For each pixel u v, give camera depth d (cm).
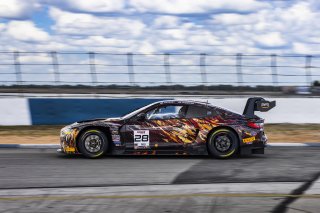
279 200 688
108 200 686
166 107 1095
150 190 754
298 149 1312
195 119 1090
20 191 745
